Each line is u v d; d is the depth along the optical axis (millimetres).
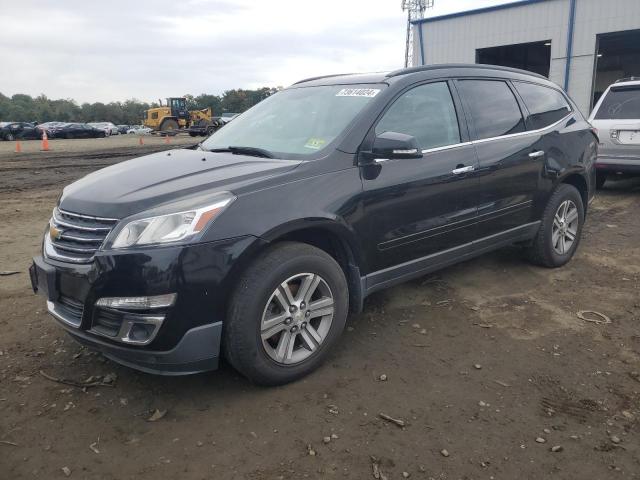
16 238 6551
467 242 4211
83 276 2801
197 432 2746
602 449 2588
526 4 20859
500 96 4566
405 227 3684
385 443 2645
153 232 2736
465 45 22844
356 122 3531
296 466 2494
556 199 4938
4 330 3906
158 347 2762
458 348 3596
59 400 3037
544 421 2805
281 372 3098
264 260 2961
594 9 19297
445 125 4031
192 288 2734
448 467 2477
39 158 18578
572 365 3361
